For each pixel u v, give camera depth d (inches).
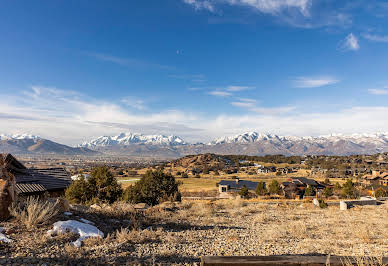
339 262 142.6
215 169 6638.8
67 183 1091.9
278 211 790.5
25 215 326.6
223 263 140.3
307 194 2485.2
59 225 302.8
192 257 265.6
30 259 217.0
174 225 457.1
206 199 1483.8
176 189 1354.6
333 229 482.0
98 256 243.4
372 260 143.6
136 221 429.4
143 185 1309.1
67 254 235.8
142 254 265.1
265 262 141.3
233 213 681.0
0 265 199.0
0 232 272.5
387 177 3506.4
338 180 4256.9
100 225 374.0
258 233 422.3
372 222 576.1
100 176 1013.2
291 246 329.1
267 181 4143.7
